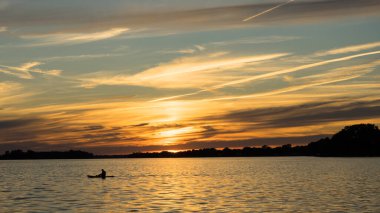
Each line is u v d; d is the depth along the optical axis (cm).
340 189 7638
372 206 5475
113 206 5659
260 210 5209
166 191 7494
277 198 6350
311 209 5259
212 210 5231
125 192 7362
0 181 10494
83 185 8938
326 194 6844
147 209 5362
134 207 5547
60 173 14600
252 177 11338
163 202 5975
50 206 5738
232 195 6788
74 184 9238
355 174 12056
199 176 11988
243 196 6644
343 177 10838
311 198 6325
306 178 10662
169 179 10694
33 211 5331
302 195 6725
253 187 8225
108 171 15550
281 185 8638
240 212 5072
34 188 8394
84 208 5522
